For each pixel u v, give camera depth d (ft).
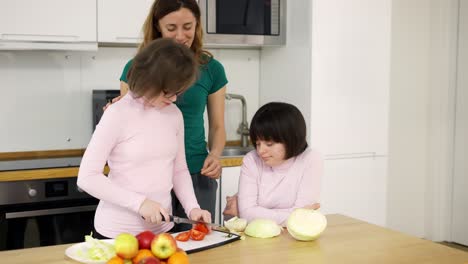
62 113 10.28
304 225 5.09
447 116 13.24
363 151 10.87
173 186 5.71
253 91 12.01
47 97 10.16
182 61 4.67
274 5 10.80
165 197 5.40
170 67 4.60
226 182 9.73
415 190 13.56
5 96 9.87
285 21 10.95
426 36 13.26
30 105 10.05
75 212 8.59
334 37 10.34
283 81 11.12
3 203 8.11
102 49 10.48
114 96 9.94
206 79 6.73
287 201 6.46
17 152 10.02
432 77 13.33
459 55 12.91
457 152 13.14
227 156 10.16
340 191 10.72
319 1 10.13
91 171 4.91
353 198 10.88
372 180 11.03
